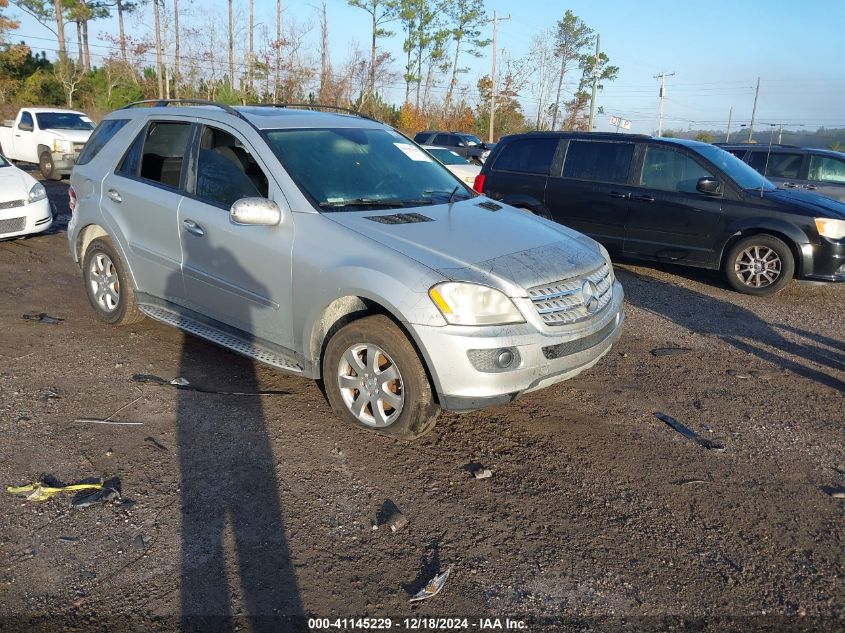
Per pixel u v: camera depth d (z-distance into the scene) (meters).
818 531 3.40
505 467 3.90
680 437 4.35
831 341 6.46
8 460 3.72
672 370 5.53
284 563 3.02
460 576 2.98
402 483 3.68
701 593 2.94
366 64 43.09
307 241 4.15
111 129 5.80
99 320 6.08
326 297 4.02
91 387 4.68
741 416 4.69
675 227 8.43
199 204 4.80
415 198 4.77
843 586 3.01
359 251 3.94
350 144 4.99
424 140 25.92
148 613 2.71
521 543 3.22
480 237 4.17
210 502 3.43
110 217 5.48
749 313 7.36
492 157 9.88
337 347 4.07
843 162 12.36
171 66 43.88
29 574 2.90
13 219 8.59
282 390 4.77
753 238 8.02
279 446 4.00
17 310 6.27
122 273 5.53
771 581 3.03
